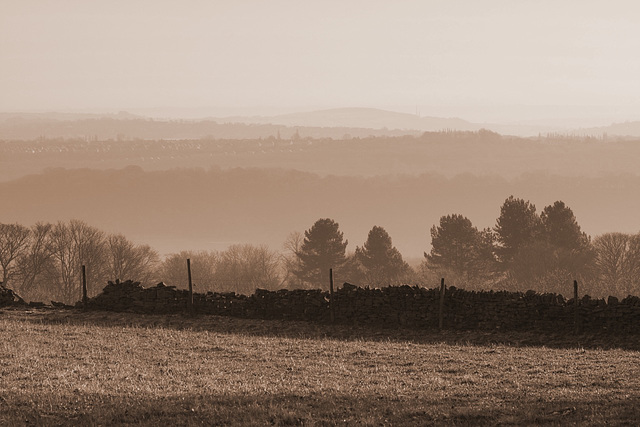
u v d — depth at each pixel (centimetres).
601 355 11625
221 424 7300
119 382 9062
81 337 12781
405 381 9356
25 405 7925
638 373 9962
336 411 7712
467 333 14450
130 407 7856
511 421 7325
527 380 9469
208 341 12719
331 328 15075
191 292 16362
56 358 10738
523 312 14638
